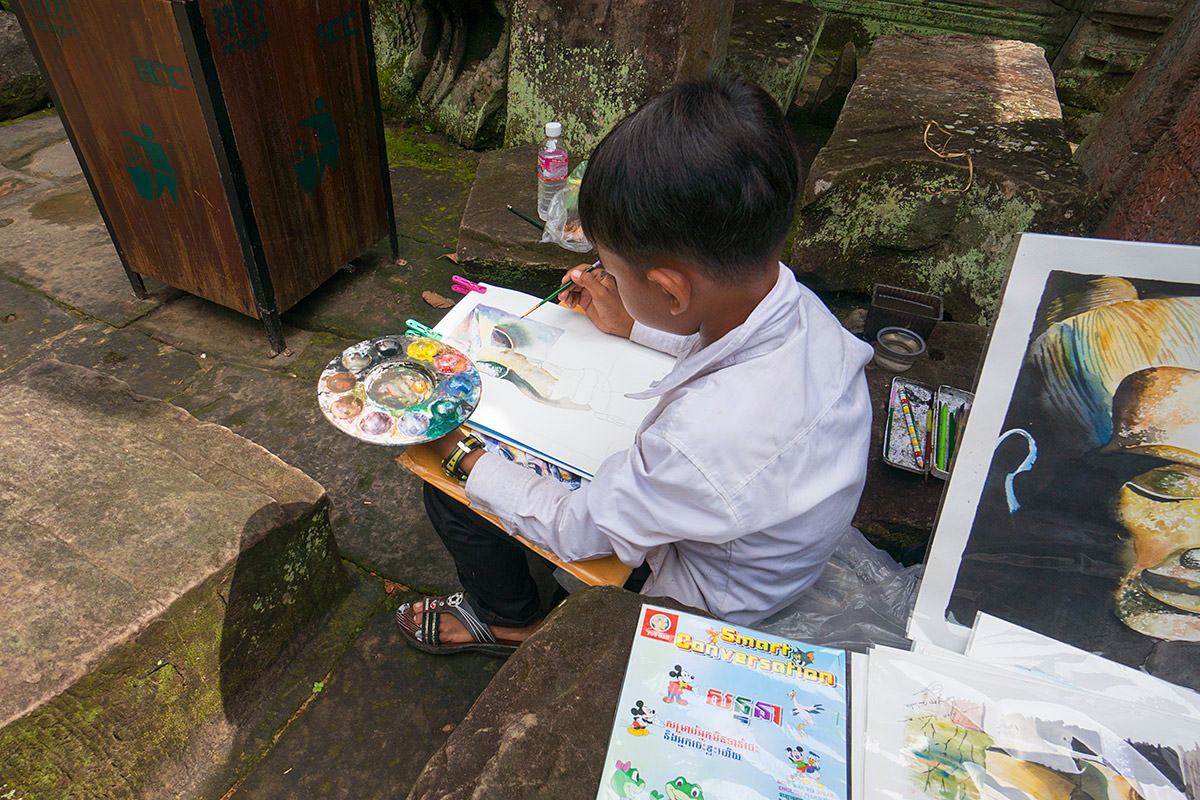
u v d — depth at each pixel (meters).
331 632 1.60
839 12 4.87
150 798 1.28
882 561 1.25
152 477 1.38
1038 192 2.18
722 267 0.78
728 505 0.85
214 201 2.04
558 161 2.34
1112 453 0.80
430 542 1.82
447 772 0.72
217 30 1.76
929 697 0.77
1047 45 4.47
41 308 2.50
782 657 0.81
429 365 1.16
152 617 1.14
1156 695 0.85
